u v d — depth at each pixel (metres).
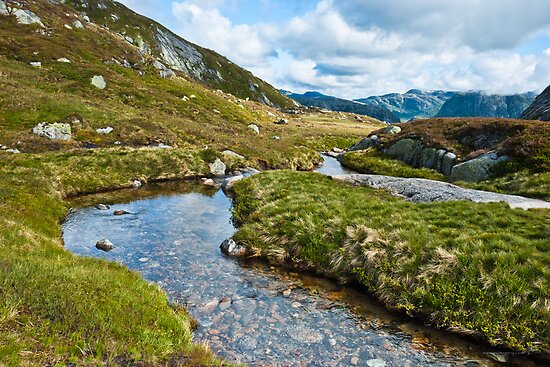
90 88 65.12
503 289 11.36
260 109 132.00
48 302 8.33
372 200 22.56
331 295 13.81
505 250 13.20
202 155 40.78
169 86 91.62
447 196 24.61
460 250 13.53
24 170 26.19
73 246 17.30
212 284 14.13
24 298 8.10
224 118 84.56
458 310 11.53
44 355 6.61
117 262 14.72
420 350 10.35
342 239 16.55
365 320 11.97
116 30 150.88
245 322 11.34
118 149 38.34
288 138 78.88
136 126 49.25
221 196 30.44
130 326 8.60
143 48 149.50
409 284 13.11
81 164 31.78
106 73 75.06
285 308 12.52
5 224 14.40
